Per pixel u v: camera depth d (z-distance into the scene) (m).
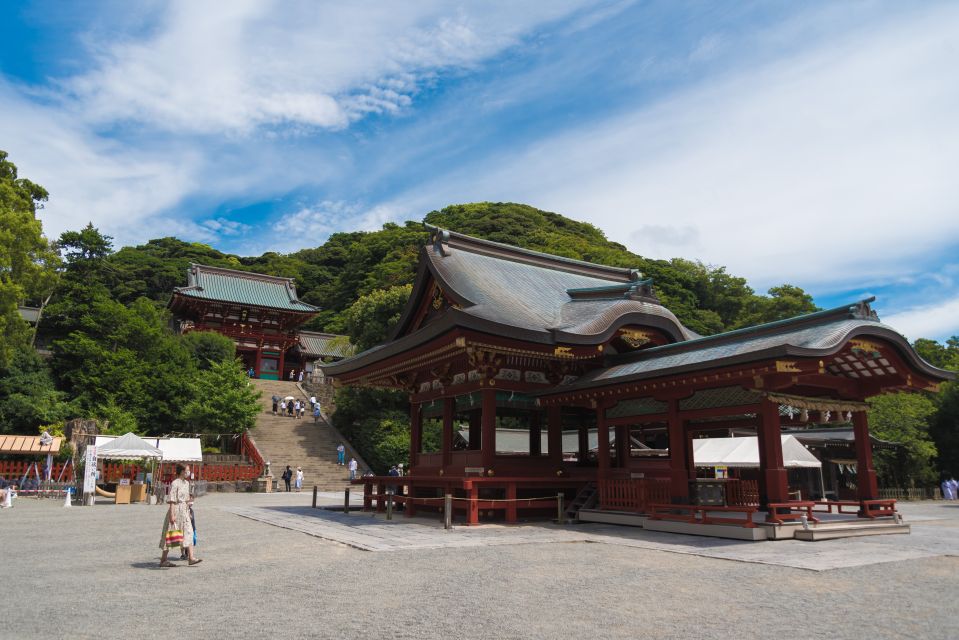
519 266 25.08
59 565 11.32
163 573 10.43
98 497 32.91
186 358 50.19
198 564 11.34
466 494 20.78
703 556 12.13
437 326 17.81
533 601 8.27
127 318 49.03
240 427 43.06
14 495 29.56
